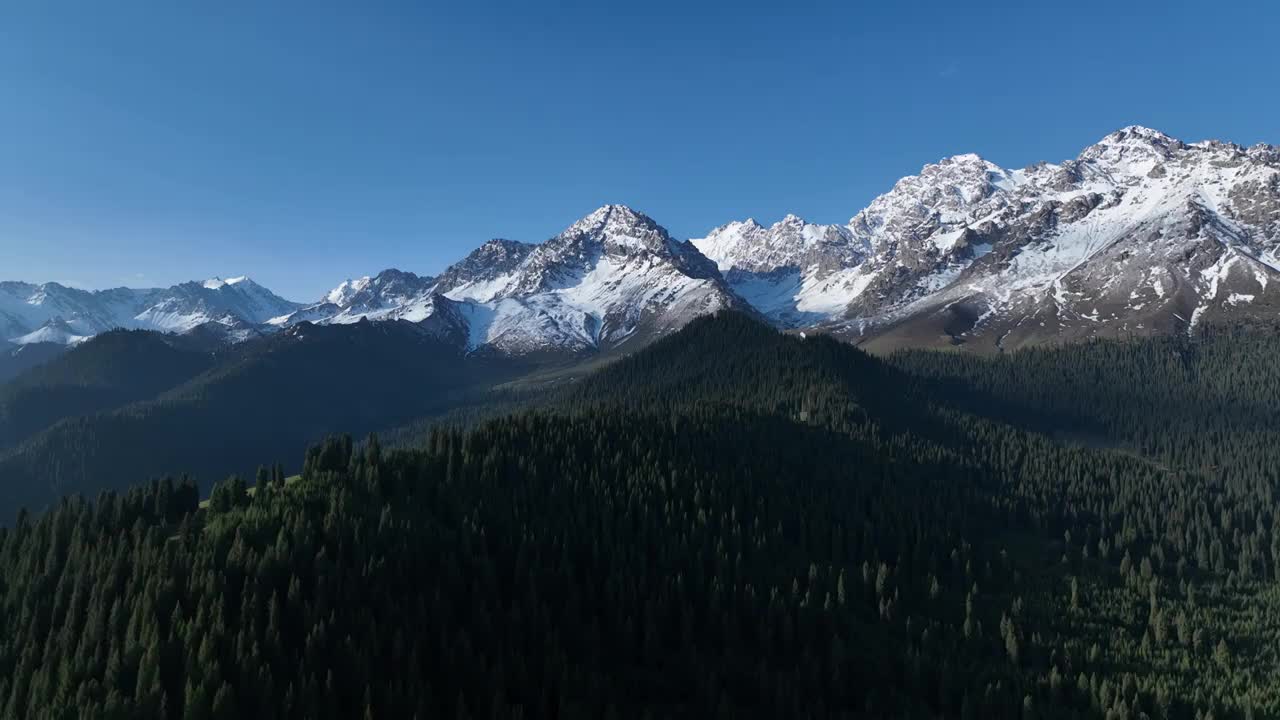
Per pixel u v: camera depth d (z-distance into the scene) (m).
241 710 103.69
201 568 125.25
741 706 135.88
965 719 139.00
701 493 188.12
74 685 107.69
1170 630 178.38
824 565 178.75
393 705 108.75
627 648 139.62
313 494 154.38
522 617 134.88
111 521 151.12
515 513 164.50
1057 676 148.50
